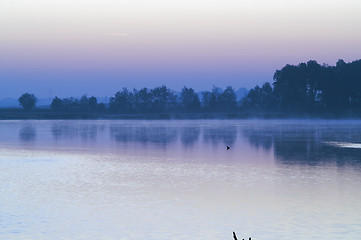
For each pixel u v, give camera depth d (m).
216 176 78.88
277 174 80.56
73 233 45.34
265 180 74.38
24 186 69.12
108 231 46.06
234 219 50.31
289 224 48.25
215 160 102.00
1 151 123.75
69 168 89.00
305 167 89.06
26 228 46.84
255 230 46.28
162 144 145.38
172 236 44.59
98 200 59.41
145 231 46.06
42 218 50.53
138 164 95.19
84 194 63.16
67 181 73.75
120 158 106.44
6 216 51.41
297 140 157.00
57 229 46.53
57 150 126.38
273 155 110.94
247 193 63.88
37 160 102.62
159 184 71.19
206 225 48.09
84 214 52.34
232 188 67.62
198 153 117.56
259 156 109.25
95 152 120.81
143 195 62.62
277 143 145.62
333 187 67.62
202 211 53.81
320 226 47.38
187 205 56.78
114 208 55.19
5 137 177.88
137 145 142.00
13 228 46.88
